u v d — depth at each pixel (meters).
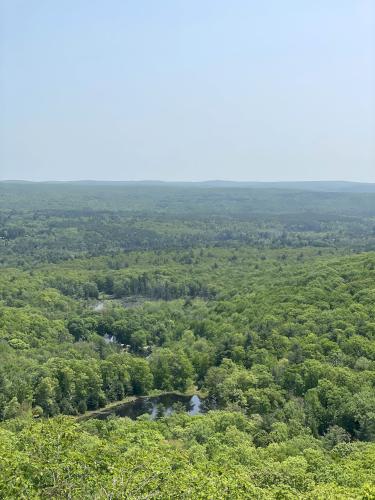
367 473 62.38
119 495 39.69
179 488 42.91
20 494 38.78
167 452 59.41
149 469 45.47
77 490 40.12
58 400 110.62
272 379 103.44
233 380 105.19
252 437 82.56
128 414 113.31
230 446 75.62
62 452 46.25
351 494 51.78
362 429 84.94
